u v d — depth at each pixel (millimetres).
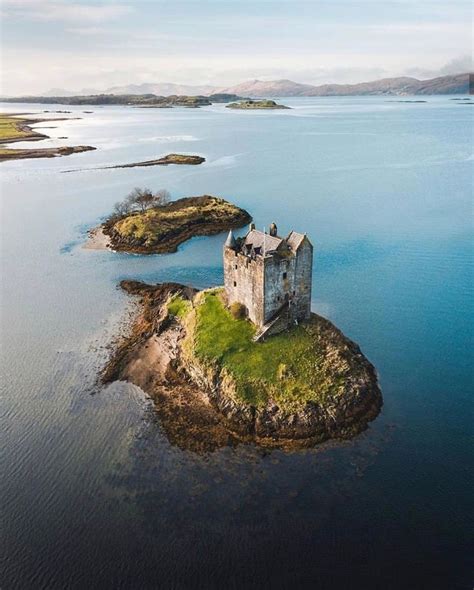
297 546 38562
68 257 100438
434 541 38562
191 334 61438
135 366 61719
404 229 111062
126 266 95062
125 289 84500
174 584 36438
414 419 51375
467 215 120312
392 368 59781
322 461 46562
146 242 104188
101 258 99625
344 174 171875
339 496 42656
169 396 56219
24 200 145000
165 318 68312
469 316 71500
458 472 44688
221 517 41219
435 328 68562
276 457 47250
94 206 136625
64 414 54062
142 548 39031
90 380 59719
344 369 55750
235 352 57219
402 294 79062
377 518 40500
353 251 98438
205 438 50000
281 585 36031
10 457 48312
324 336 59719
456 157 198500
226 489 43906
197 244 106375
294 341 58281
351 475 44781
